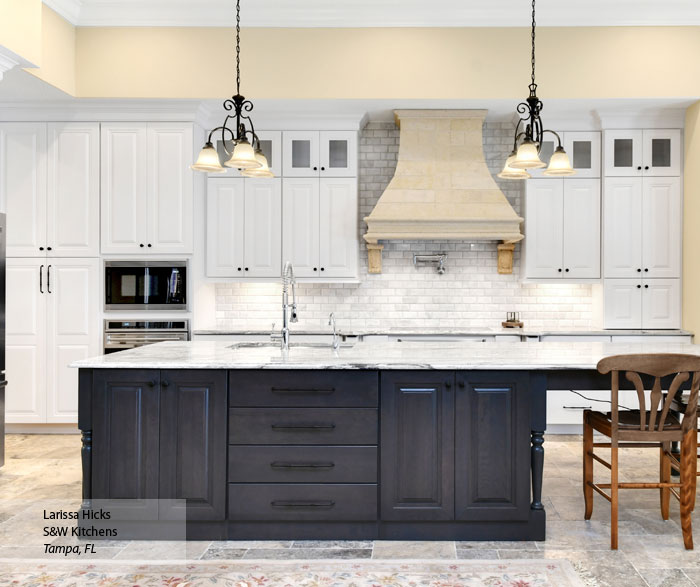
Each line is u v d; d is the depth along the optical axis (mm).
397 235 5145
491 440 2926
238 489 2949
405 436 2936
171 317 5172
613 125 5320
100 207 5152
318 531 2980
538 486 2947
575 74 4949
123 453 2949
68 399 5141
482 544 2932
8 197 5141
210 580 2572
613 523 2863
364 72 4988
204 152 3307
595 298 5656
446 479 2928
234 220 5438
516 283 5797
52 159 5129
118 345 5164
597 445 3227
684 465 2871
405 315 5824
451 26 4969
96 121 5148
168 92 4996
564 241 5414
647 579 2562
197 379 2943
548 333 5211
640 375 3100
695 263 5117
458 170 5262
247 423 2943
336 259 5418
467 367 2867
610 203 5348
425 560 2754
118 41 4992
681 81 4934
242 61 5004
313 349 3506
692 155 5148
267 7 4918
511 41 4965
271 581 2564
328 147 5414
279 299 5852
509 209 5148
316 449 2945
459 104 5121
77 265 5152
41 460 4418
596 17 4906
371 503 2943
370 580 2568
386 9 4918
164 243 5156
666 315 5348
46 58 4578
